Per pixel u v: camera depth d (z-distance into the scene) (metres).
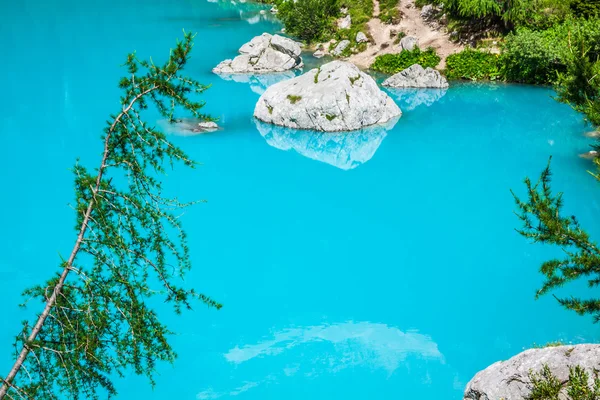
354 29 40.97
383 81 35.25
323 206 21.62
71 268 8.88
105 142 9.22
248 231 20.09
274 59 37.78
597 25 30.44
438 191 22.48
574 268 9.83
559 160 24.39
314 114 28.06
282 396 13.58
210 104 31.61
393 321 15.93
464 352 14.79
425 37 38.78
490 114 29.62
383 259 18.58
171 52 9.10
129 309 8.91
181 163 24.92
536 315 16.00
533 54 32.16
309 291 17.20
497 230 19.97
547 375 8.27
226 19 50.53
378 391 13.61
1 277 18.02
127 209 9.20
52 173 24.36
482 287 17.19
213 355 14.88
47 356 8.83
